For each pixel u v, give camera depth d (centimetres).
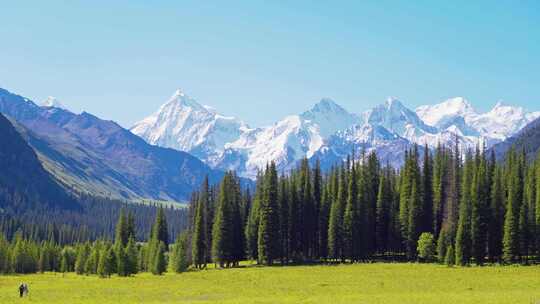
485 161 16338
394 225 16075
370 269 13012
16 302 8712
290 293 9094
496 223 14250
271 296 8700
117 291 10169
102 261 14425
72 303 8306
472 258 13775
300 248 16700
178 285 11025
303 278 11594
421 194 15788
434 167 17475
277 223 15500
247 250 16250
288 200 16600
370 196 16525
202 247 15800
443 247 14138
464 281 10381
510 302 7100
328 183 17788
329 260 16050
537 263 13525
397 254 16300
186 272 14550
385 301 7494
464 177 15338
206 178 17275
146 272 15938
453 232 14938
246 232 16325
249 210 18312
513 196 13912
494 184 14750
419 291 9044
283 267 14362
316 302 7512
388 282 10469
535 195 15375
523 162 17388
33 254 18375
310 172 17838
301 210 16762
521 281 10225
